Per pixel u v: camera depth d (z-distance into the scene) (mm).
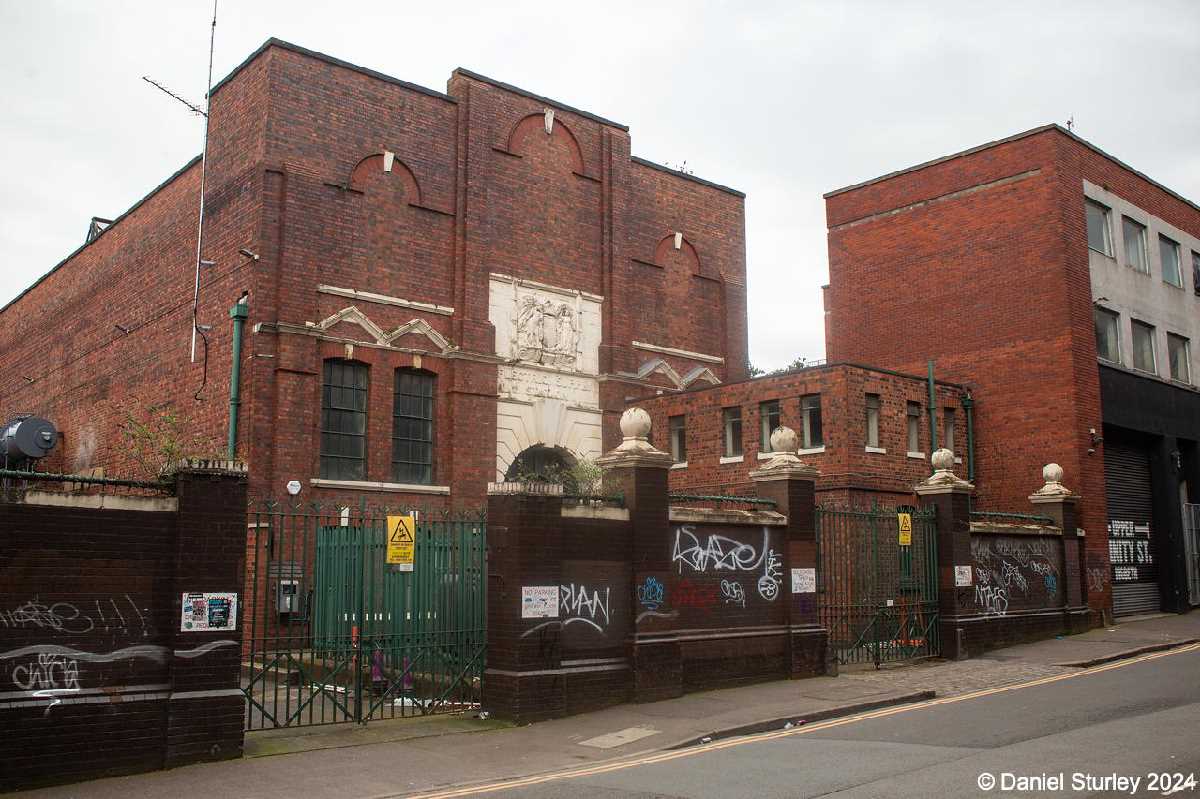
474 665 14188
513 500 13734
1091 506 27031
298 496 22031
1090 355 28297
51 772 9859
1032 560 23734
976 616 20938
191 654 10867
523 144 27516
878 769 9945
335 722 12961
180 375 25266
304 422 22516
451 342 25453
